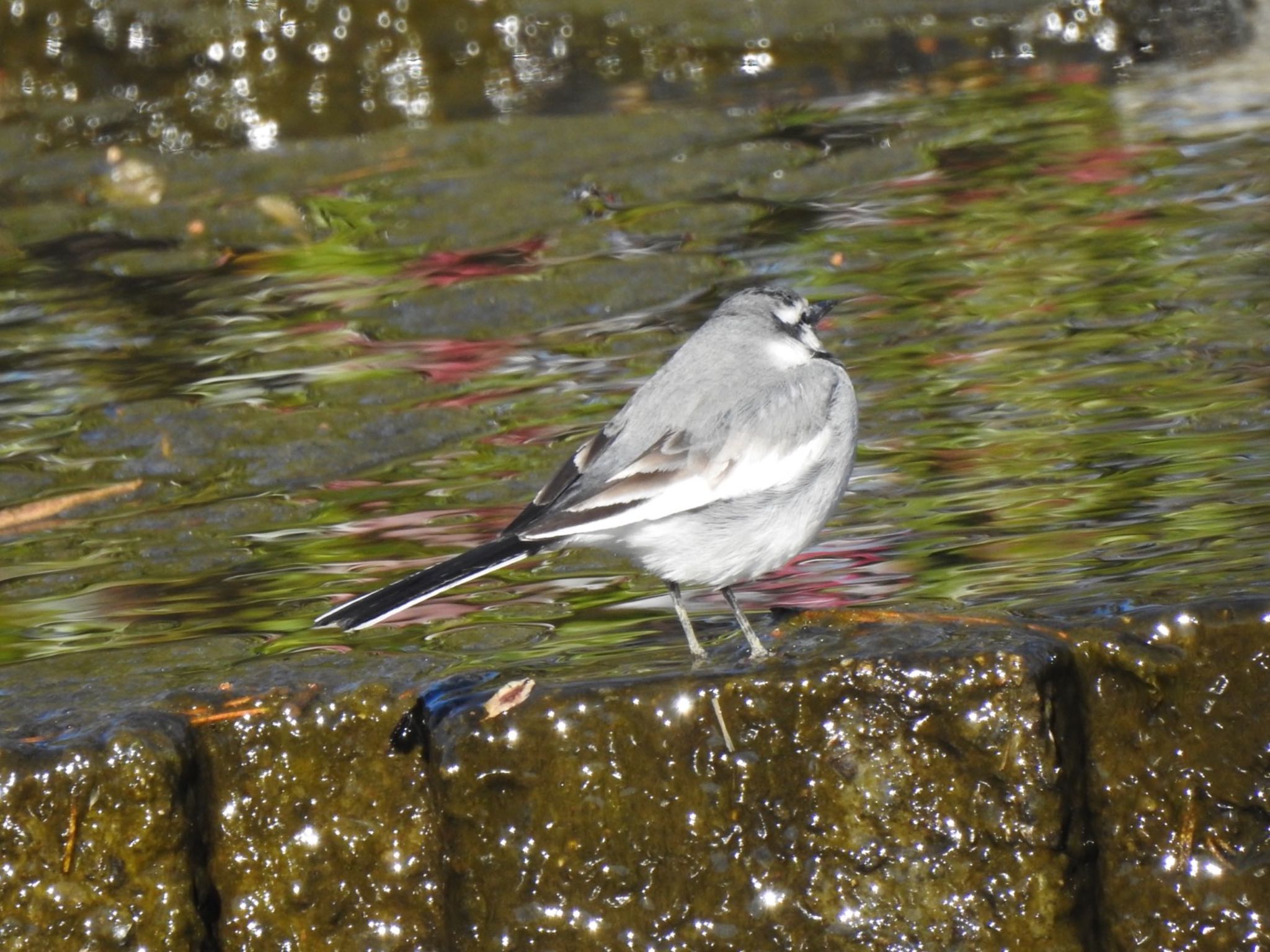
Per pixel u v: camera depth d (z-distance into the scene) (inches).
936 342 541.3
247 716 301.9
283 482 475.5
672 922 292.2
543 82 887.1
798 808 290.2
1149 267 589.9
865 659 289.7
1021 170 720.3
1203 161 706.8
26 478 484.7
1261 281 566.6
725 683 291.1
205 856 296.5
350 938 302.0
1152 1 904.3
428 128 852.6
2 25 837.2
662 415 346.3
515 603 381.4
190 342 594.6
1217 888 297.0
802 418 346.3
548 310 605.3
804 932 289.9
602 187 742.5
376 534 430.6
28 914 283.3
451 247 680.4
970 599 340.8
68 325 618.8
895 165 744.3
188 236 719.7
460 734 292.2
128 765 285.0
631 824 291.6
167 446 503.8
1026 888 287.1
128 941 285.7
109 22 842.8
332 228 717.3
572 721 290.8
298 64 857.5
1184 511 392.5
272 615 375.6
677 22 907.4
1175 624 299.3
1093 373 502.9
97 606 388.8
